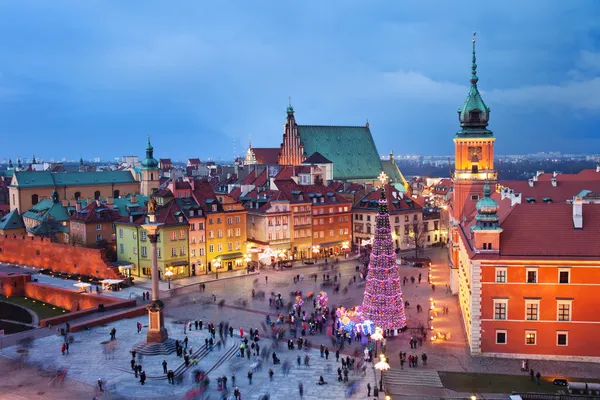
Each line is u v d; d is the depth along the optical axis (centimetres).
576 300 7550
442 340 8569
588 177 14062
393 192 17175
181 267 13400
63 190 19838
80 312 9981
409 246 17050
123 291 11944
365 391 6862
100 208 15375
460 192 11819
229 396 6700
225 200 14300
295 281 12781
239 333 9056
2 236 15300
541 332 7681
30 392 6838
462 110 11988
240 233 14588
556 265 7556
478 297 7800
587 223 7831
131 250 13738
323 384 7069
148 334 8319
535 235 7819
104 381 7156
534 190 13000
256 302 11000
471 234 8812
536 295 7644
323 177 18775
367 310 8881
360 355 8069
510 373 7281
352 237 17375
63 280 13050
